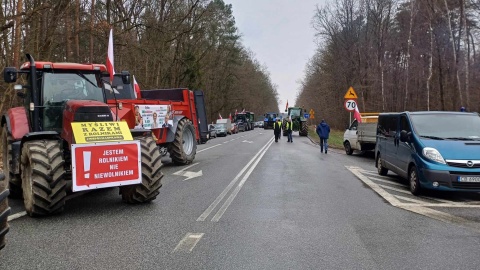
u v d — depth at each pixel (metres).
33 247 5.47
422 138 9.79
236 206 8.02
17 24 15.30
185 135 15.63
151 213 7.41
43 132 7.49
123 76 9.41
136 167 7.58
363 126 18.59
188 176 12.21
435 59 37.16
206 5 39.06
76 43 21.66
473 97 32.62
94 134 7.28
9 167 8.76
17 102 16.52
